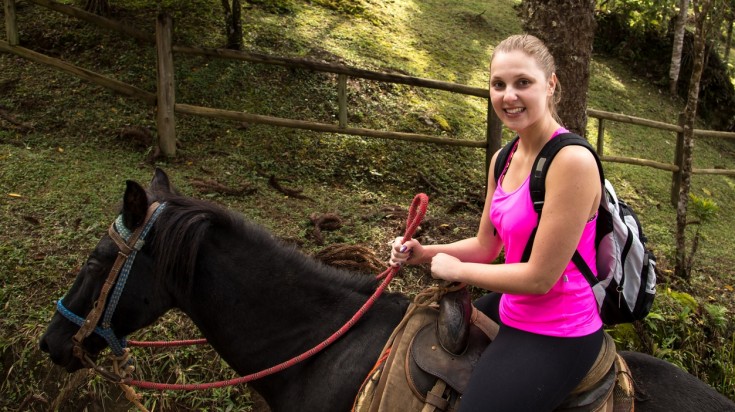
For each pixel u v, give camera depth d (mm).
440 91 7605
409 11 9680
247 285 2123
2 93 5820
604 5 10828
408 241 2150
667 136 8758
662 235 5965
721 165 8656
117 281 2027
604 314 2016
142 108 5996
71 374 3162
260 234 2191
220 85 6422
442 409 1861
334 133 6172
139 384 2189
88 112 5789
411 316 2055
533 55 1786
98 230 3996
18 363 3178
